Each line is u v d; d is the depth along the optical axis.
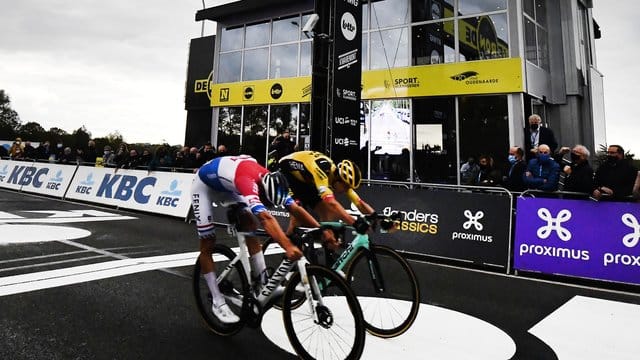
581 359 2.35
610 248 4.15
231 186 2.44
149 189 8.69
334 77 6.65
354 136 7.01
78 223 6.78
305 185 3.03
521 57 8.05
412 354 2.34
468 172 8.51
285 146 7.11
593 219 4.31
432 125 9.12
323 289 2.26
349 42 6.95
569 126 9.75
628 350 2.49
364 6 10.31
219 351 2.32
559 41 9.89
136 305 3.02
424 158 9.17
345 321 2.25
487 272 4.63
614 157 4.47
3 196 10.27
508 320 2.99
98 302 3.05
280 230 2.18
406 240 5.43
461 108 8.78
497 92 8.25
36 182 11.59
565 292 3.84
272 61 12.22
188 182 8.12
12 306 2.88
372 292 3.20
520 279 4.33
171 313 2.89
